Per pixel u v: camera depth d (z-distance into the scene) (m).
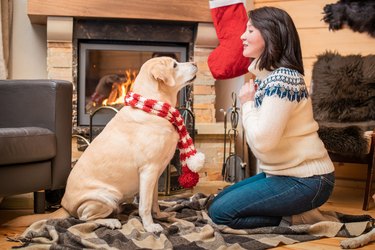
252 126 1.90
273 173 2.00
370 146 2.51
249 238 1.88
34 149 2.18
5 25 3.52
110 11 3.35
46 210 2.51
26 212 2.43
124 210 2.27
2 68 3.49
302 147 1.94
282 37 1.94
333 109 2.98
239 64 3.22
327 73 3.10
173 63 2.05
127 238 1.82
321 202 2.01
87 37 3.45
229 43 3.23
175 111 2.00
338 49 3.29
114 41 3.56
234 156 3.20
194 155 2.05
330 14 3.27
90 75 3.62
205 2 3.44
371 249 1.79
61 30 3.36
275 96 1.84
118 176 1.99
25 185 2.21
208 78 3.58
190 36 3.57
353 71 3.03
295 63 1.95
